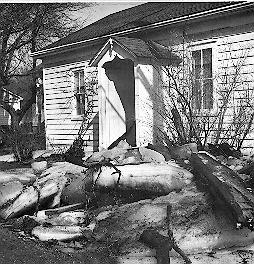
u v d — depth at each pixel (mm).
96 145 15781
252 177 7414
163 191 7133
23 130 18328
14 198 7977
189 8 12812
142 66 11969
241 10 10625
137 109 11930
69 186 7938
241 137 10688
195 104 10938
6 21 22359
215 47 11453
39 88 25562
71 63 17188
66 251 5750
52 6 23266
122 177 7387
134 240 5953
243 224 5711
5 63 24516
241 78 10875
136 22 14203
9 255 5102
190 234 5930
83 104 16734
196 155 7688
